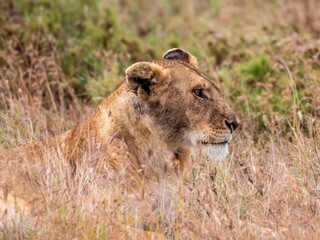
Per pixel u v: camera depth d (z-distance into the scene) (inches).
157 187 463.2
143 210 428.5
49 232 412.8
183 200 432.8
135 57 749.3
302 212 433.1
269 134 559.5
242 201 457.1
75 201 427.2
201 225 415.2
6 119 544.7
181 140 473.4
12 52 661.9
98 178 448.1
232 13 983.6
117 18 852.0
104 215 413.4
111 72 683.4
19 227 427.5
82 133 480.1
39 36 714.8
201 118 471.5
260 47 756.0
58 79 652.1
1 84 607.5
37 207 422.6
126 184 453.1
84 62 710.5
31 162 474.6
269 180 471.5
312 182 479.8
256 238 418.0
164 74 469.7
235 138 546.6
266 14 943.0
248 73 666.8
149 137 469.7
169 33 932.6
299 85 622.2
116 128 469.4
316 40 733.9
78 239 409.1
